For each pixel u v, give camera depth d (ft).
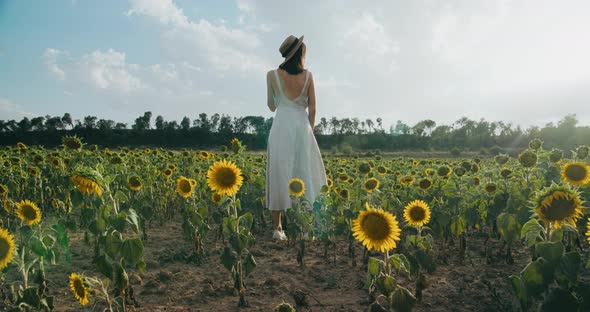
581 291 7.84
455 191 18.24
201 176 28.58
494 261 16.14
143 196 23.02
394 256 9.32
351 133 381.60
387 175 34.86
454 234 20.20
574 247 15.30
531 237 9.48
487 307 11.39
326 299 12.32
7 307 10.82
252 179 24.50
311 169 21.67
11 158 32.35
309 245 19.72
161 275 14.23
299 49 21.22
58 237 11.59
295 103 21.48
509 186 19.22
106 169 27.37
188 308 11.64
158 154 44.78
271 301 12.20
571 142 266.57
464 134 363.97
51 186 27.53
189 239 17.40
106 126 286.46
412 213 13.05
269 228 24.25
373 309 8.85
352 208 17.54
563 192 8.98
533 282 8.06
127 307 11.71
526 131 337.72
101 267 9.77
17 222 21.04
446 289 12.91
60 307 11.82
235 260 11.32
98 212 11.07
